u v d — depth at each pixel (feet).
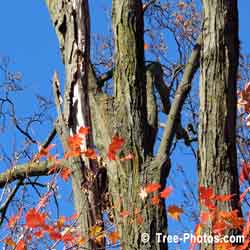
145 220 25.70
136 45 27.91
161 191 25.91
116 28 28.25
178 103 26.76
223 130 24.99
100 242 26.35
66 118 28.45
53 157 28.22
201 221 24.54
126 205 26.14
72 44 29.27
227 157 24.84
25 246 25.95
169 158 26.27
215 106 25.18
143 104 27.48
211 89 25.32
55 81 29.17
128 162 26.55
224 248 24.18
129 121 27.20
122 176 26.50
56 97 28.96
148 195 25.79
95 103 28.32
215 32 25.80
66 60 29.27
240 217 24.49
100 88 28.86
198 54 27.27
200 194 24.43
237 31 26.08
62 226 26.09
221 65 25.50
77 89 28.68
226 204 24.44
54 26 29.89
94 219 26.91
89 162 27.50
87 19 29.66
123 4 28.27
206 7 26.18
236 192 24.68
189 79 27.02
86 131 27.09
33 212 25.79
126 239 25.80
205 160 24.94
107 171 26.96
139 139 26.91
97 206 27.14
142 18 28.35
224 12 25.95
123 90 27.68
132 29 28.04
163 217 25.70
